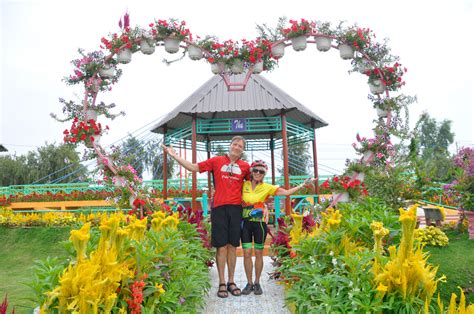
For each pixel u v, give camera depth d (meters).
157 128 10.25
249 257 4.57
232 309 4.01
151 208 5.71
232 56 5.98
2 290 6.61
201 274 3.91
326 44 6.13
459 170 6.55
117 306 2.71
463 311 2.13
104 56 6.01
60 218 11.28
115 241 2.67
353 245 3.42
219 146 12.68
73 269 2.46
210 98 9.34
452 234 6.39
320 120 10.19
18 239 10.46
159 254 3.22
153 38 5.94
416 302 2.38
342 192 5.47
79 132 5.67
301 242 3.79
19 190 20.83
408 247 2.46
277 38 6.11
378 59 6.16
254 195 4.54
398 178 6.21
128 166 5.79
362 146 5.88
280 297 4.39
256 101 9.13
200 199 9.86
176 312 2.89
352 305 2.46
